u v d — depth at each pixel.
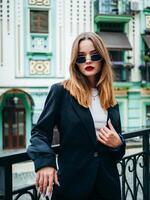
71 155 2.03
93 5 16.78
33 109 16.25
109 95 2.18
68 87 2.08
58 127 2.10
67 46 16.47
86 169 2.03
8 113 16.11
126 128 17.45
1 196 2.02
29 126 16.28
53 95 2.07
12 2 15.84
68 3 16.42
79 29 16.58
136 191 3.40
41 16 16.22
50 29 16.31
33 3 16.05
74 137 2.03
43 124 2.00
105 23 16.98
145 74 17.61
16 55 16.02
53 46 16.39
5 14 15.80
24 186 2.26
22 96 16.22
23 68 16.09
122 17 16.69
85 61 2.13
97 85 2.17
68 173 2.02
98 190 2.07
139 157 3.48
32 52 16.14
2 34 15.84
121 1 16.98
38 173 1.85
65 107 2.05
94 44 2.14
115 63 17.06
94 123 2.11
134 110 17.58
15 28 15.95
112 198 2.10
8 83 15.97
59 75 16.45
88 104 2.07
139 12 17.44
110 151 2.12
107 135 2.07
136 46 17.50
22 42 16.05
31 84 16.20
